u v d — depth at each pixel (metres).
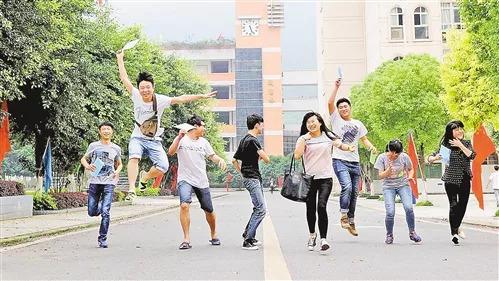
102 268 6.94
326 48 59.03
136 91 8.39
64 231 13.05
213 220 9.32
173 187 47.03
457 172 9.41
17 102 20.58
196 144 9.03
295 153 8.23
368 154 38.75
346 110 9.09
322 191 8.30
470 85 22.88
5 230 12.49
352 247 8.96
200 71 91.38
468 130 24.19
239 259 7.59
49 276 6.40
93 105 22.75
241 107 89.81
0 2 14.12
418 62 31.52
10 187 17.84
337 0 59.00
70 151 23.91
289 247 9.00
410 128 30.84
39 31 15.83
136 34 30.08
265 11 90.25
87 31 23.05
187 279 6.11
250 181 8.72
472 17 17.83
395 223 14.93
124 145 28.20
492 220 14.42
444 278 6.11
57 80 19.48
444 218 16.06
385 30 48.09
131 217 19.20
